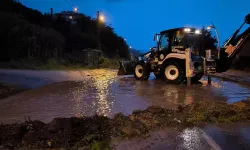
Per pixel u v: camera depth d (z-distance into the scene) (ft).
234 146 17.60
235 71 77.97
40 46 99.81
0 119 24.50
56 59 101.40
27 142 17.34
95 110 28.09
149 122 21.48
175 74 50.85
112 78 61.31
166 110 25.29
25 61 90.38
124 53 199.41
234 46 66.39
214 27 57.93
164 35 55.16
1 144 17.28
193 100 34.55
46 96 36.17
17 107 29.45
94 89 43.04
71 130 18.26
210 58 52.75
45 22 139.13
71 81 53.78
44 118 24.84
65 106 29.91
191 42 53.36
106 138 18.38
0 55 88.99
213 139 18.79
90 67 100.53
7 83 45.60
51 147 16.88
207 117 23.11
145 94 38.75
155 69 56.13
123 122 21.26
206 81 57.47
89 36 153.89
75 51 131.95
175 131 20.29
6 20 95.91
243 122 22.94
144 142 18.10
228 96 38.06
